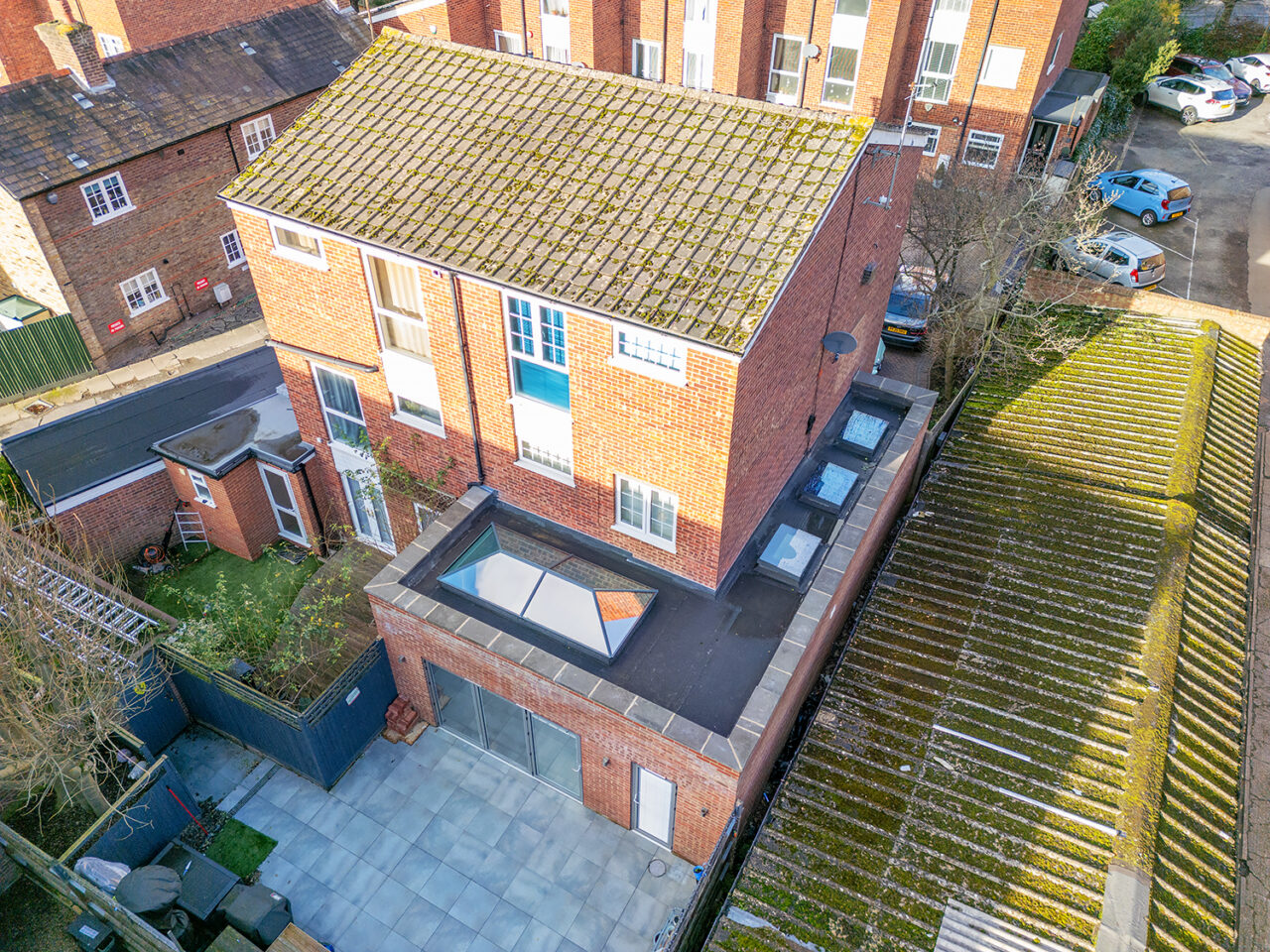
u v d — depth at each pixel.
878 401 18.78
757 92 32.44
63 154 24.02
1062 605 15.63
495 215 12.99
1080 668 14.48
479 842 14.59
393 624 14.53
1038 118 32.28
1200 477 18.31
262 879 14.03
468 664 14.06
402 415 16.27
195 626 15.00
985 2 29.22
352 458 17.97
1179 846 11.99
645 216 12.38
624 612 13.69
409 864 14.27
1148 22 40.38
